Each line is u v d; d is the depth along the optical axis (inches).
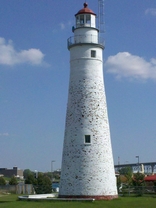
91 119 1560.0
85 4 1700.3
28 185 2800.2
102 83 1638.8
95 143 1537.9
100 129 1563.7
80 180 1504.7
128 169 4202.8
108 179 1531.7
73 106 1590.8
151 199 1572.3
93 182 1499.8
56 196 1769.2
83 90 1588.3
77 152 1533.0
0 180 3754.9
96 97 1590.8
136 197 1743.4
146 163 5964.6
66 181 1533.0
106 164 1541.6
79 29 1652.3
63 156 1583.4
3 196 2218.3
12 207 1266.0
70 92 1622.8
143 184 2465.6
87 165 1513.3
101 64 1657.2
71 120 1581.0
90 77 1603.1
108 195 1513.3
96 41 1653.5
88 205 1306.6
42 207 1246.9
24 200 1501.0
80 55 1621.6
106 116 1616.6
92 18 1675.7
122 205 1330.0
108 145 1578.5
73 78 1622.8
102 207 1267.2
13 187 2770.7
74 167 1524.4
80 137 1542.8
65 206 1273.4
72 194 1505.9
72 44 1638.8
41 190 2893.7
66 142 1581.0
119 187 2272.4
